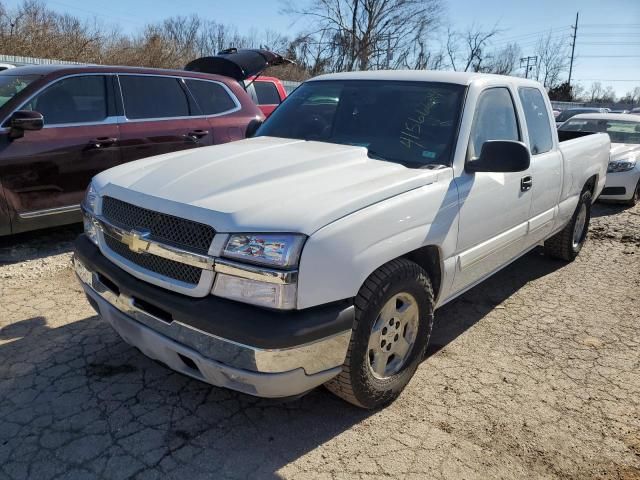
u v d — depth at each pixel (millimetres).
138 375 3223
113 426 2758
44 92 5254
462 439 2812
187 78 6520
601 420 3043
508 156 3104
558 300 4840
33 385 3076
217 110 6762
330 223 2396
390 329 2900
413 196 2832
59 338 3623
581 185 5367
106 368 3281
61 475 2414
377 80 3920
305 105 4141
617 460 2721
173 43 28547
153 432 2729
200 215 2408
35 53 22203
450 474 2559
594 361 3717
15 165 4953
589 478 2590
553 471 2623
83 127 5445
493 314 4469
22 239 5684
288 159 3061
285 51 36469
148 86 6098
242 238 2299
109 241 2863
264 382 2301
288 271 2254
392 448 2713
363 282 2541
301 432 2799
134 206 2689
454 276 3332
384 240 2615
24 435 2656
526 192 4043
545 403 3180
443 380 3375
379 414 2986
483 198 3428
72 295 4340
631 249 6637
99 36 25281
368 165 3084
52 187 5242
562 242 5703
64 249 5465
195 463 2531
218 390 3113
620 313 4582
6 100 5242
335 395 3078
